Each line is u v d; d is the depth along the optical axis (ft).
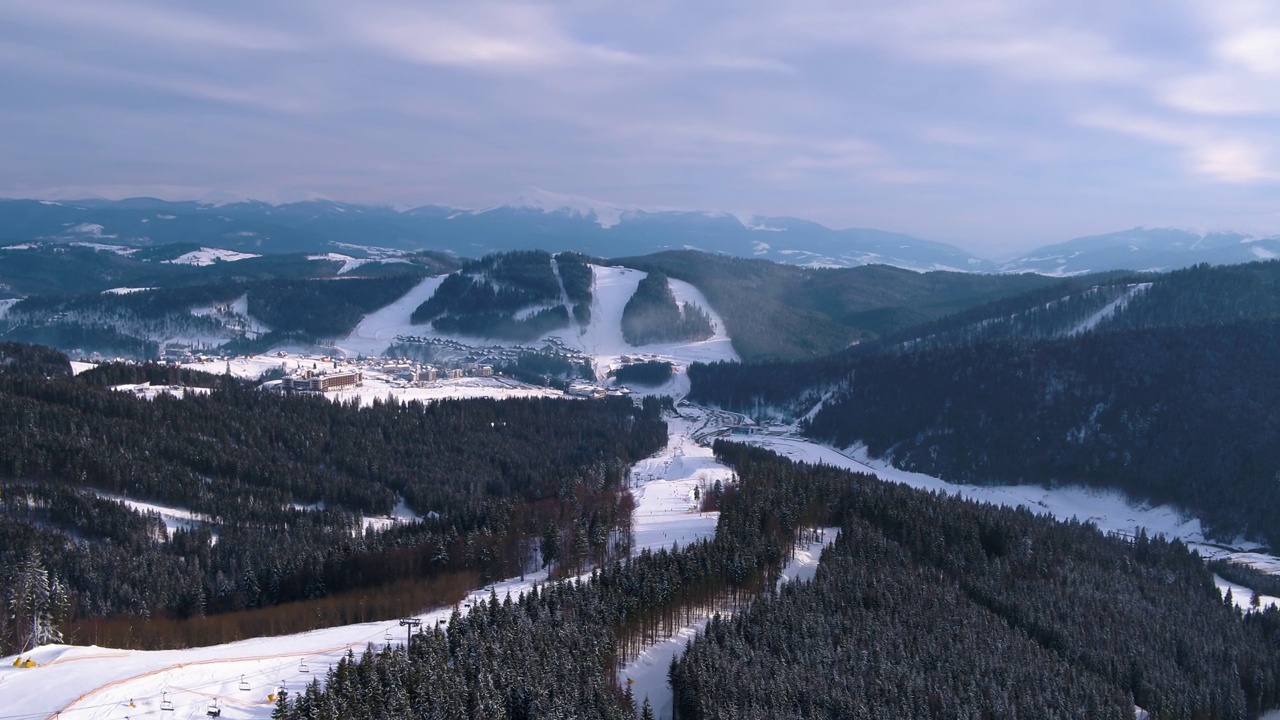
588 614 600.39
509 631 554.46
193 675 515.09
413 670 492.54
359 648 576.61
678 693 559.38
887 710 557.33
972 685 597.93
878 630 640.58
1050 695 612.29
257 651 570.05
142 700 476.54
